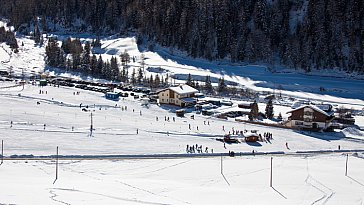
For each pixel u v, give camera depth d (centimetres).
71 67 15038
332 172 5941
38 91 11212
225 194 4772
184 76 14600
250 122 9025
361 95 13175
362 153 7062
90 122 8094
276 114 9900
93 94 11206
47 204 3922
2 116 8069
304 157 6738
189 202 4394
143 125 8138
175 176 5525
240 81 14450
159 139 7250
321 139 7925
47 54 15925
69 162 5881
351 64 16412
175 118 9000
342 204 4638
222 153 6694
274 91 13112
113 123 8144
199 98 11150
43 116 8319
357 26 17162
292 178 5603
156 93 10950
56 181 4947
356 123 9338
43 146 6462
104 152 6372
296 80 14850
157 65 15900
